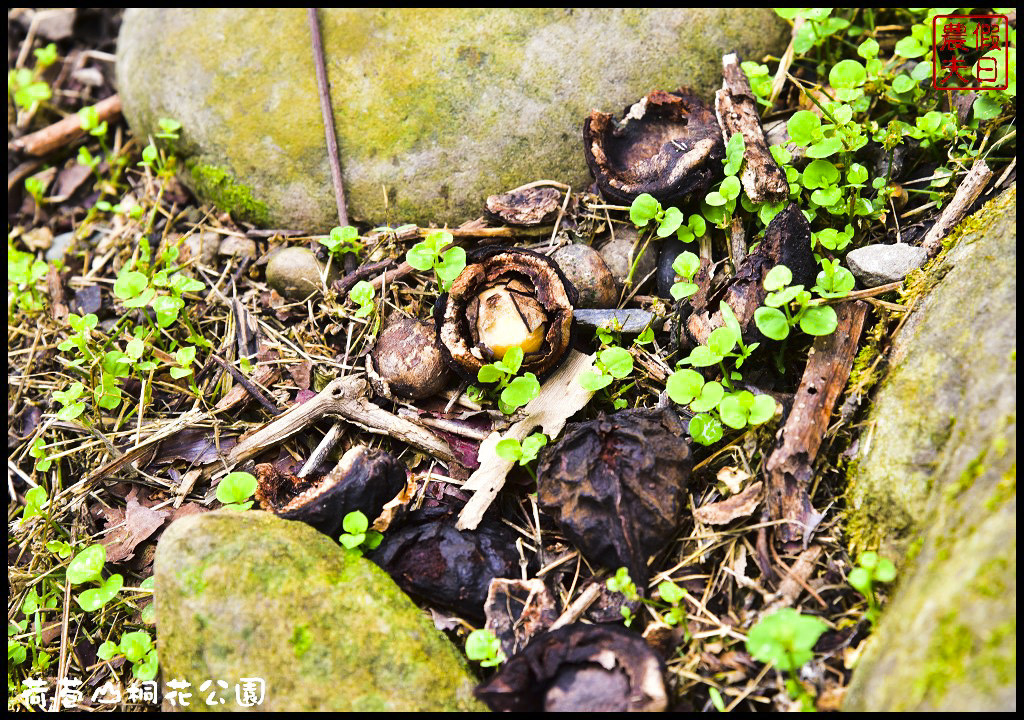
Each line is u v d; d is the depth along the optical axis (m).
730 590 0.31
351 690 0.29
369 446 0.35
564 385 0.34
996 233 0.32
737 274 0.34
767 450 0.33
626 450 0.32
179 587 0.30
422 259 0.35
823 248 0.35
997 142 0.35
